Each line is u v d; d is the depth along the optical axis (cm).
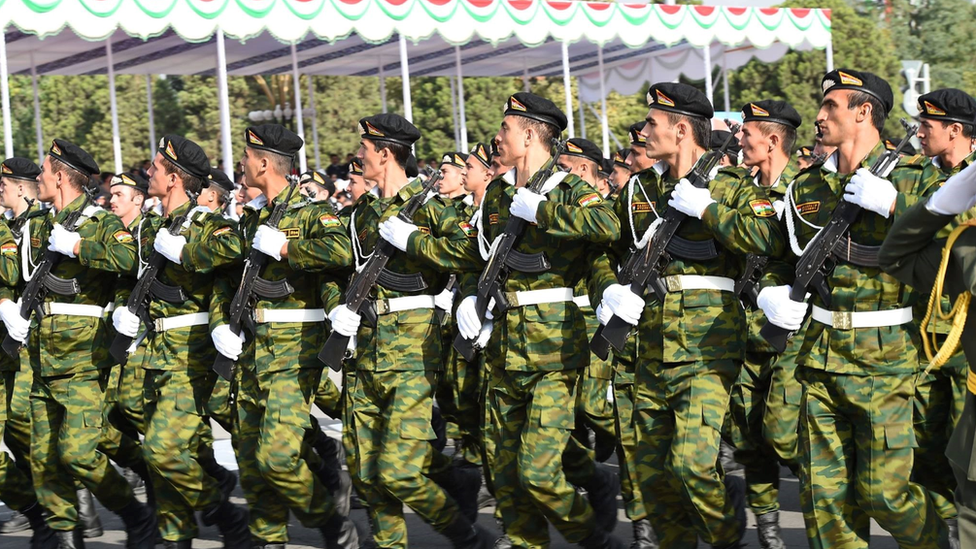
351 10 1953
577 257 720
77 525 871
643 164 927
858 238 610
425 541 897
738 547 678
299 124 2495
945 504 739
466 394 916
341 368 830
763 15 2411
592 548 739
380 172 804
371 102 4803
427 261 747
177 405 817
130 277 874
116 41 2294
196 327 828
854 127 620
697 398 668
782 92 4147
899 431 605
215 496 824
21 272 916
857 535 621
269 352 785
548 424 707
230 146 1950
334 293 782
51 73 2681
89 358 865
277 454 770
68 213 876
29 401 894
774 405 777
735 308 683
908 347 609
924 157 612
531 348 712
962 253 511
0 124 4556
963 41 6250
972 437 521
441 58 2811
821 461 620
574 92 4672
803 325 770
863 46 4241
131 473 1095
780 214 649
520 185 738
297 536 927
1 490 887
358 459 773
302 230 784
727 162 986
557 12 2164
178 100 4744
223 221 825
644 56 3011
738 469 1029
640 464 698
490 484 787
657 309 688
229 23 1859
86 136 4678
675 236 684
